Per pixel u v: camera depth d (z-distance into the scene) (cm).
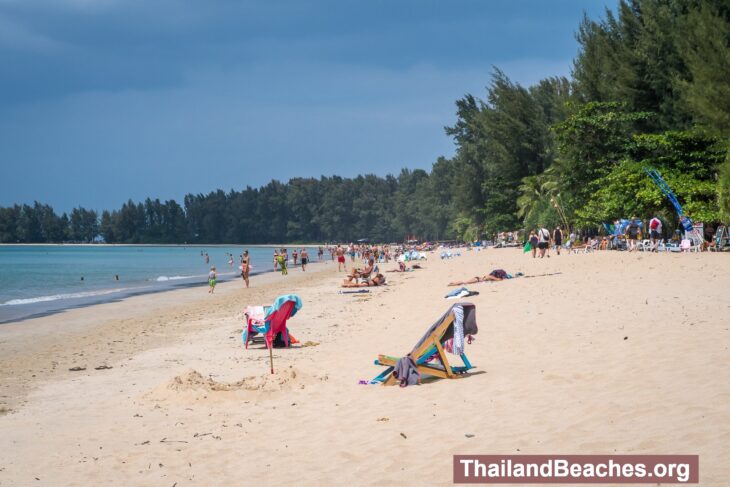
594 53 5491
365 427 826
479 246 8525
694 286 1762
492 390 938
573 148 4966
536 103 7575
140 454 794
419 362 1079
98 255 15450
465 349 1286
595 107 4825
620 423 700
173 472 725
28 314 2972
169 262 10438
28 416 1038
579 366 1008
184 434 870
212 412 978
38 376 1428
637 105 4809
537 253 4941
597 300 1695
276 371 1217
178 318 2589
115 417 986
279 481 667
